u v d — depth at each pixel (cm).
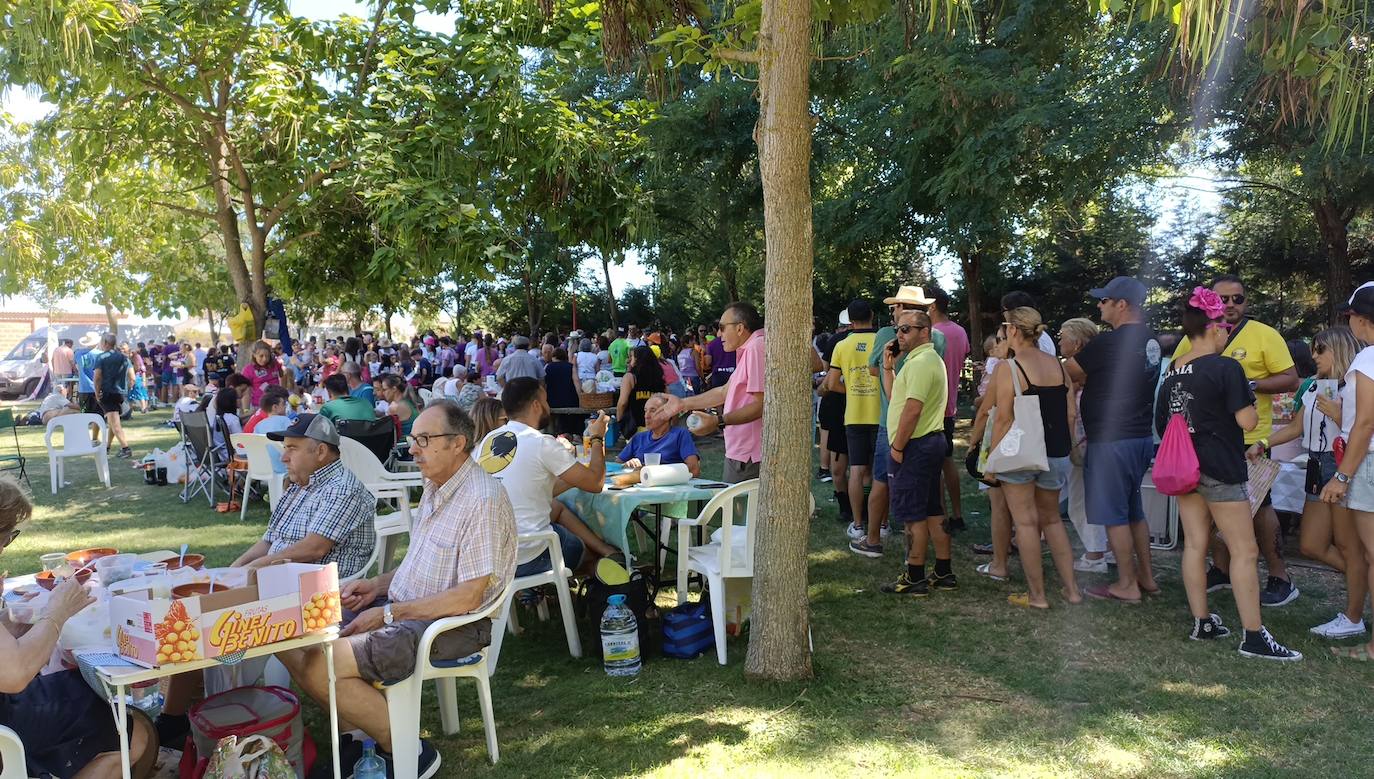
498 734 365
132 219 1336
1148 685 388
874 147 1400
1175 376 430
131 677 251
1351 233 1697
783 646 399
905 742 341
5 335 3888
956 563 598
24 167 1454
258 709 312
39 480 1048
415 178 808
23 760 246
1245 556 417
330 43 900
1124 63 1086
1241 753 324
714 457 1078
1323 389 451
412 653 313
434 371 2298
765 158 377
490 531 328
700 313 3722
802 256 379
